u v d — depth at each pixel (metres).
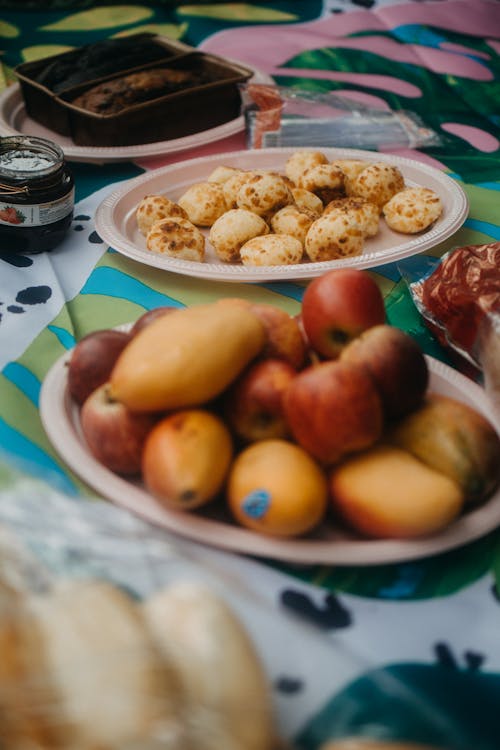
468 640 0.44
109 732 0.31
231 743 0.32
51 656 0.33
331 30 1.34
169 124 1.03
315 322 0.52
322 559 0.44
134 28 1.35
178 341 0.46
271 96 1.08
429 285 0.69
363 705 0.36
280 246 0.78
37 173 0.76
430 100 1.16
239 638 0.35
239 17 1.38
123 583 0.36
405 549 0.45
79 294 0.75
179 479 0.44
